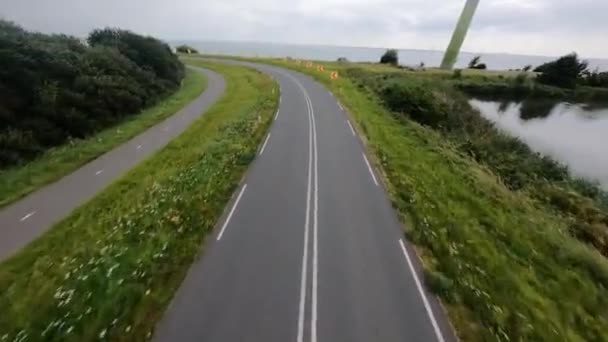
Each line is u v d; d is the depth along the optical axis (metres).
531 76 70.06
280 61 71.25
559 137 41.50
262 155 22.48
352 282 11.82
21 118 23.27
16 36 28.61
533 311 11.05
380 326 10.20
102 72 32.88
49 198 17.05
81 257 12.68
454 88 53.03
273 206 16.47
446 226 15.15
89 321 9.96
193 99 39.78
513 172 25.28
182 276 11.90
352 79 49.47
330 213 15.98
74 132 25.53
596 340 10.41
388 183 19.06
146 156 22.50
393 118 31.62
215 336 9.70
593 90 65.00
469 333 10.10
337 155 22.70
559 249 14.30
